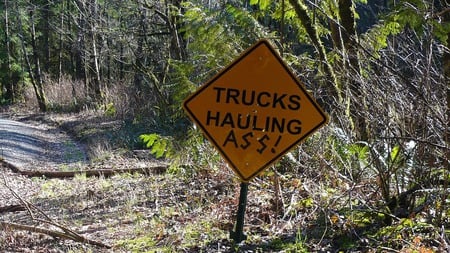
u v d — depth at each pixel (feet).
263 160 14.61
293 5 28.32
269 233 21.53
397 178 19.81
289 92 14.53
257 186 27.96
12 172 55.36
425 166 18.78
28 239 27.71
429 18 17.35
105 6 91.04
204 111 14.57
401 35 20.26
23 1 130.21
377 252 17.48
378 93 18.78
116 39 81.41
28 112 128.16
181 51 61.62
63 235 26.81
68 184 47.55
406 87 18.53
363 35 27.45
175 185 37.47
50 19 142.00
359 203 21.77
